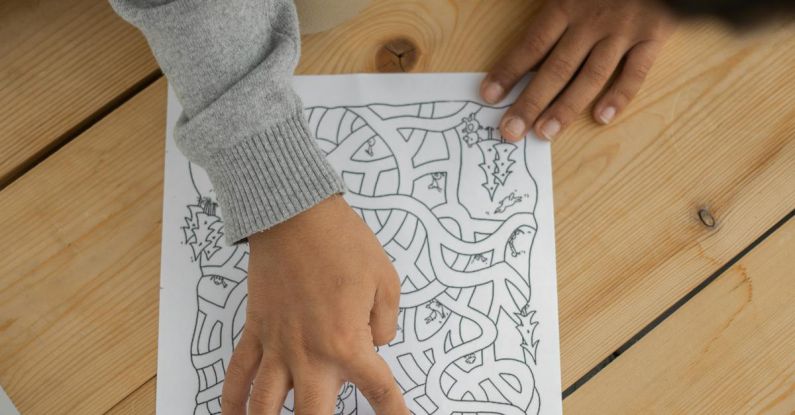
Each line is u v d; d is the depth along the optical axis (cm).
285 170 49
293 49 49
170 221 60
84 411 57
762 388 58
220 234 60
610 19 60
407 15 63
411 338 58
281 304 51
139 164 60
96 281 59
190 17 45
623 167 61
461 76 63
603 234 60
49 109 61
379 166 61
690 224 60
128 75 62
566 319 58
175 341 58
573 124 62
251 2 47
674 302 59
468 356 58
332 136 61
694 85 62
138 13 46
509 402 57
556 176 61
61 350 58
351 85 62
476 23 63
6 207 59
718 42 62
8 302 58
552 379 57
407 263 59
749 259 60
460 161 61
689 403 58
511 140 61
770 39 62
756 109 62
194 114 49
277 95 49
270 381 51
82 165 60
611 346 58
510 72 61
